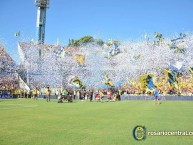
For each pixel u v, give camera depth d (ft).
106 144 39.83
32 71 253.24
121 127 55.16
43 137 44.70
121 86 234.99
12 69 249.14
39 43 282.36
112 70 246.47
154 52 256.52
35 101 165.68
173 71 230.48
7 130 51.34
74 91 206.80
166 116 75.25
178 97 187.32
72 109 100.78
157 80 228.02
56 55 271.90
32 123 61.00
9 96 213.25
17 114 80.64
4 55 255.50
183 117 72.69
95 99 193.47
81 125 57.98
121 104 136.56
